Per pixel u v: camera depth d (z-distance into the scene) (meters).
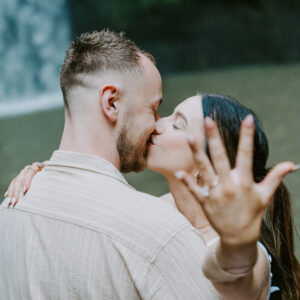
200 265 1.07
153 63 1.37
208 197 0.88
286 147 7.53
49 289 1.15
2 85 20.20
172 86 17.89
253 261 0.92
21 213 1.25
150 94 1.33
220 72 22.56
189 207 1.59
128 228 1.11
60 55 22.41
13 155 8.35
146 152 1.60
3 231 1.27
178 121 1.58
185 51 24.56
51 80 21.86
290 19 24.73
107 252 1.10
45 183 1.25
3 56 20.69
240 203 0.86
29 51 21.50
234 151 1.50
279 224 1.69
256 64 25.06
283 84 15.75
